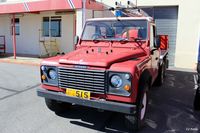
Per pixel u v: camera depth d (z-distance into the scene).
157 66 6.10
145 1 11.38
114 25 5.03
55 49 14.20
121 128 4.19
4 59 12.73
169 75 9.26
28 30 15.27
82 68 3.69
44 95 4.09
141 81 3.81
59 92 4.02
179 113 5.01
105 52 4.43
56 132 4.00
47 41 14.48
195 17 10.66
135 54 4.31
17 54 15.07
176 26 11.34
